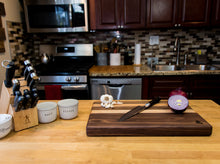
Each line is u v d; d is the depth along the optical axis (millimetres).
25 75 976
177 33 2762
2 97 999
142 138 878
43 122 1029
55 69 2365
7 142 856
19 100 892
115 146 813
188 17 2391
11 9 2406
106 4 2434
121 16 2457
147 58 2887
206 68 2639
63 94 2330
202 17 2383
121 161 713
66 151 783
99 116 1010
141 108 1105
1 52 2189
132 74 2270
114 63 2803
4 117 921
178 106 1025
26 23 2525
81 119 1084
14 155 766
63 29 2504
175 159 718
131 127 885
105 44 2877
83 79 2277
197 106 1253
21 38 2652
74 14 2441
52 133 930
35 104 978
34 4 2443
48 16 2477
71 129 968
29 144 839
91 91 2389
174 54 2834
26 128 979
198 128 874
